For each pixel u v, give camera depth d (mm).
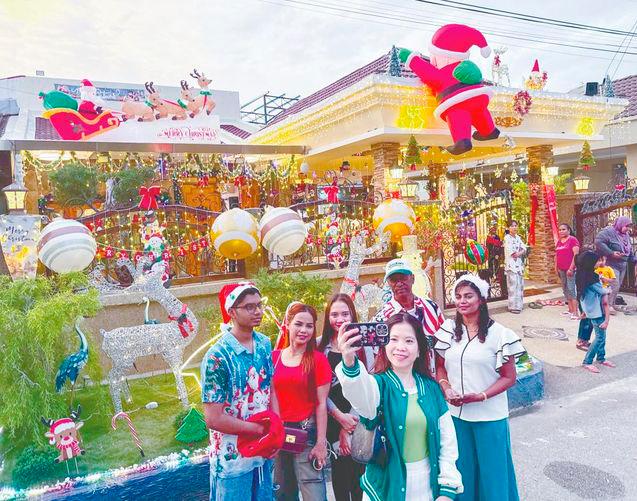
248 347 3008
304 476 3402
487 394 3461
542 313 10594
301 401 3445
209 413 2799
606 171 20891
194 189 13688
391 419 2605
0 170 10180
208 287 7715
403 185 9453
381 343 2580
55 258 5762
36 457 4680
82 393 6281
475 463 3553
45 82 18016
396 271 4273
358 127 10812
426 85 10141
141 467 4824
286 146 11852
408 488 2588
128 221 7625
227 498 2928
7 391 4812
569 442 5223
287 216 7199
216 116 11414
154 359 7562
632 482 4398
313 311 3535
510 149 14195
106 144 9891
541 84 12289
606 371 7258
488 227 11961
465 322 3762
